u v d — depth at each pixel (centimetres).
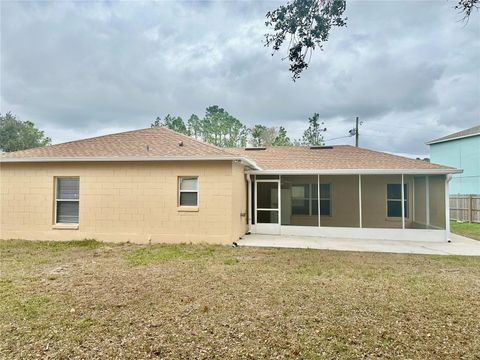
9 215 1153
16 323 407
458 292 546
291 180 1410
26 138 3812
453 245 1091
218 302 489
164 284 586
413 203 1356
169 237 1088
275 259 820
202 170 1083
